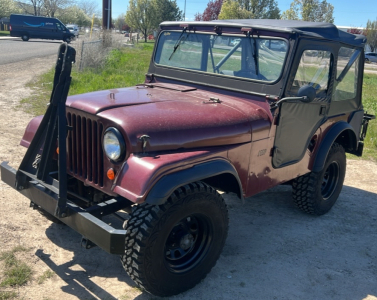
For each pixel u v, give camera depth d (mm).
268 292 3199
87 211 2969
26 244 3529
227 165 2984
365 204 5199
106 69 15055
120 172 2688
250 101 3561
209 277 3324
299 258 3758
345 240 4199
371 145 7934
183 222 2973
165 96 3451
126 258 2721
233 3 44031
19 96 9938
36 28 32969
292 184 4496
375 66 41250
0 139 6383
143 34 60625
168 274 2867
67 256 3424
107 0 21672
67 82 2818
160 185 2555
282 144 3654
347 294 3273
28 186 3203
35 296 2885
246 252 3779
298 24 3814
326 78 3977
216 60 3801
